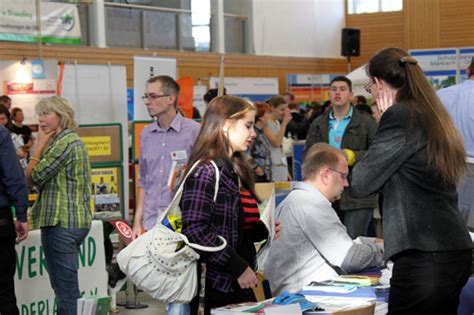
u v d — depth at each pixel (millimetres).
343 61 20938
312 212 4148
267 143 8883
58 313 5156
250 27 18172
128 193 8141
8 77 11148
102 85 9828
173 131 5055
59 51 13633
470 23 19938
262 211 3559
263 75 18328
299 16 19469
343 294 3477
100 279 6027
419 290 2998
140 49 15453
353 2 21125
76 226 5113
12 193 4754
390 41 20812
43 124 5141
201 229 3246
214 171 3293
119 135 7438
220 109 3371
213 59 17062
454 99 4672
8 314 4738
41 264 5617
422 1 20391
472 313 3609
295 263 4172
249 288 3396
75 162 5137
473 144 4602
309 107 15750
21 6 12508
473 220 3871
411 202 3010
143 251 3396
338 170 4203
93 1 14648
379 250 4246
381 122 3064
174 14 16453
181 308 3775
